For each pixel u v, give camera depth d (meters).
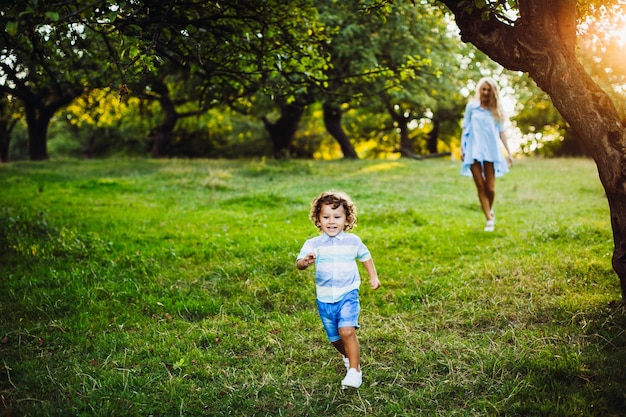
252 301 5.45
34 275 6.05
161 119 29.70
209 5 5.93
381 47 15.59
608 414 3.17
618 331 4.25
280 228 8.50
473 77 20.36
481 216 9.70
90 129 39.88
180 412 3.40
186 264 6.59
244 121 34.81
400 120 29.91
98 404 3.48
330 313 3.75
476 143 7.95
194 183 13.82
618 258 4.47
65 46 7.18
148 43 4.59
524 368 3.79
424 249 7.20
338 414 3.41
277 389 3.71
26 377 3.80
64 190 12.48
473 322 4.77
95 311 5.13
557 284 5.48
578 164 19.66
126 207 10.41
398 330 4.65
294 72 7.04
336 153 41.38
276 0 6.24
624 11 5.12
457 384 3.67
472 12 4.57
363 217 9.17
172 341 4.47
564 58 4.27
